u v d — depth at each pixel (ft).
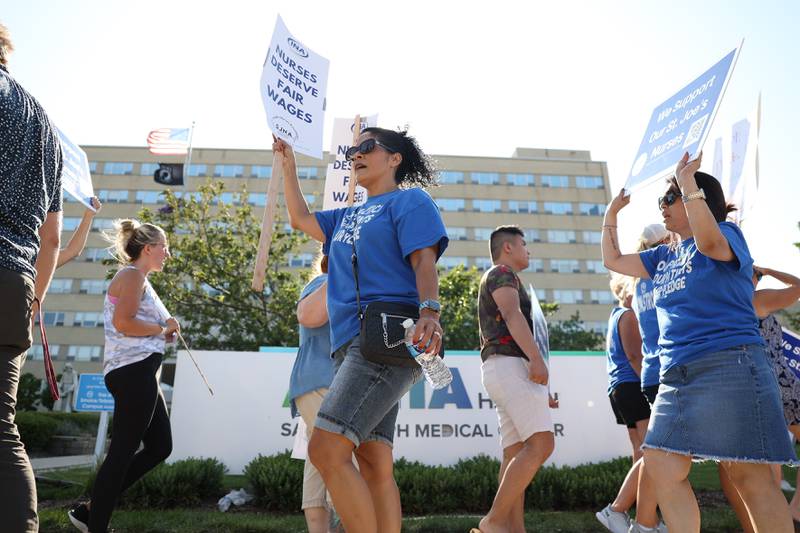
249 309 82.02
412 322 7.77
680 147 10.88
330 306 9.06
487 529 12.29
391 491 9.04
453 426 25.22
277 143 12.37
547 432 12.64
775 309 13.06
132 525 15.05
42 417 53.93
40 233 7.91
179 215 82.89
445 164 260.21
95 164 240.12
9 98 7.20
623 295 15.83
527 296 14.17
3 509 6.18
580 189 265.13
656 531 12.27
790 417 15.83
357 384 7.96
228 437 24.82
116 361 12.83
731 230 9.64
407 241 8.47
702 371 9.00
